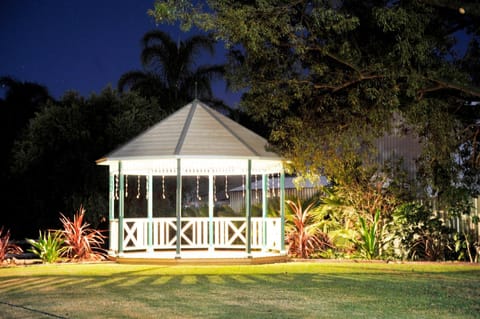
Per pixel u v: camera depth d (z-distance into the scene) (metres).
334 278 17.09
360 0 17.84
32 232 32.16
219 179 39.97
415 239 22.16
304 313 12.08
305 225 22.94
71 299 13.87
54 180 29.88
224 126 20.94
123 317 11.76
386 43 17.59
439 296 14.12
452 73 16.69
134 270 19.02
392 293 14.55
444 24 18.27
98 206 29.12
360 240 22.45
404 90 17.72
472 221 20.78
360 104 18.34
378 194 22.34
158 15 16.28
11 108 40.75
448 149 18.11
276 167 22.31
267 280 16.75
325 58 18.44
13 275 18.16
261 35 17.14
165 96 41.06
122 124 30.08
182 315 11.91
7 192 33.97
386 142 23.84
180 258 20.03
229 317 11.70
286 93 19.03
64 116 30.02
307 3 17.19
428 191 22.88
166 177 31.84
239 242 26.45
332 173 21.12
